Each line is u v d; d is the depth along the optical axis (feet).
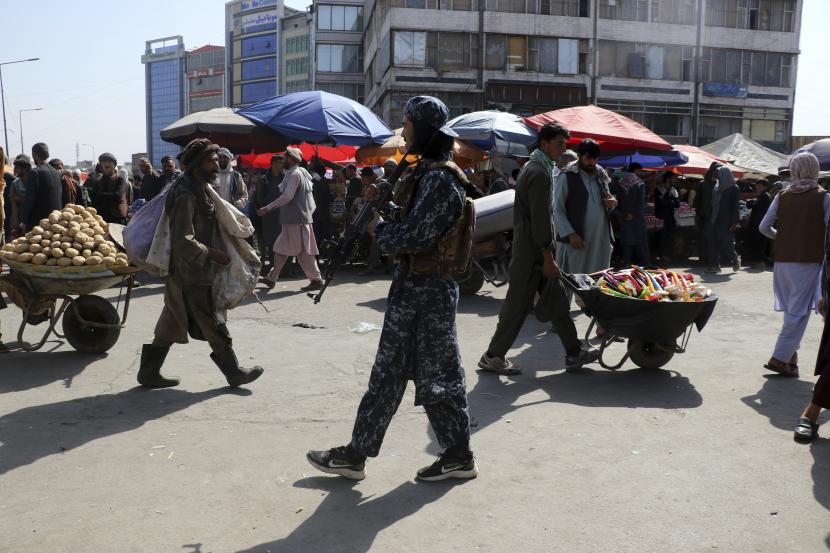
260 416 15.12
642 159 61.98
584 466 12.50
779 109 167.73
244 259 16.94
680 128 163.84
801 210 17.71
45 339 20.02
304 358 20.08
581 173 22.21
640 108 160.25
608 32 156.87
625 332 17.79
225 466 12.43
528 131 46.29
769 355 20.80
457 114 152.46
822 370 14.08
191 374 18.34
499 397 16.57
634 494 11.37
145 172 41.19
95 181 38.22
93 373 18.35
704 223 45.24
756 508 10.91
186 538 9.93
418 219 10.64
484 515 10.66
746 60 165.17
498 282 32.45
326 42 220.02
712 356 20.68
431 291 11.14
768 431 14.33
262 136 47.26
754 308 29.22
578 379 18.20
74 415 15.07
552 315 18.48
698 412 15.49
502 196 30.89
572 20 154.51
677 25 159.84
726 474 12.17
